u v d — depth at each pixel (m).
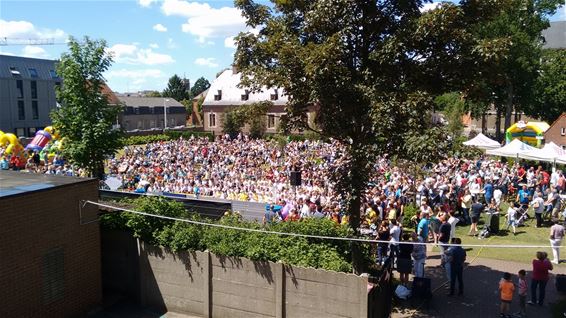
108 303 13.41
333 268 10.97
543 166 36.88
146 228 13.24
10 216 10.56
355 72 11.62
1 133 38.84
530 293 13.84
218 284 12.27
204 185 31.50
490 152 29.72
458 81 11.73
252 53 12.90
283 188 28.53
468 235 19.69
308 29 11.52
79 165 19.12
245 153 48.38
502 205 25.03
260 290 11.73
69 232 12.22
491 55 10.47
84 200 12.66
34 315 11.26
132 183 31.12
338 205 18.08
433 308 12.88
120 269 13.82
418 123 10.27
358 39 11.80
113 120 19.55
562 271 15.55
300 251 11.56
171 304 12.94
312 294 11.13
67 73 18.61
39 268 11.36
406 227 20.73
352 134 11.95
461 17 10.73
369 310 10.60
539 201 20.61
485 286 14.38
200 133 82.88
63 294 12.09
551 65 68.06
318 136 13.81
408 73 11.43
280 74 11.71
